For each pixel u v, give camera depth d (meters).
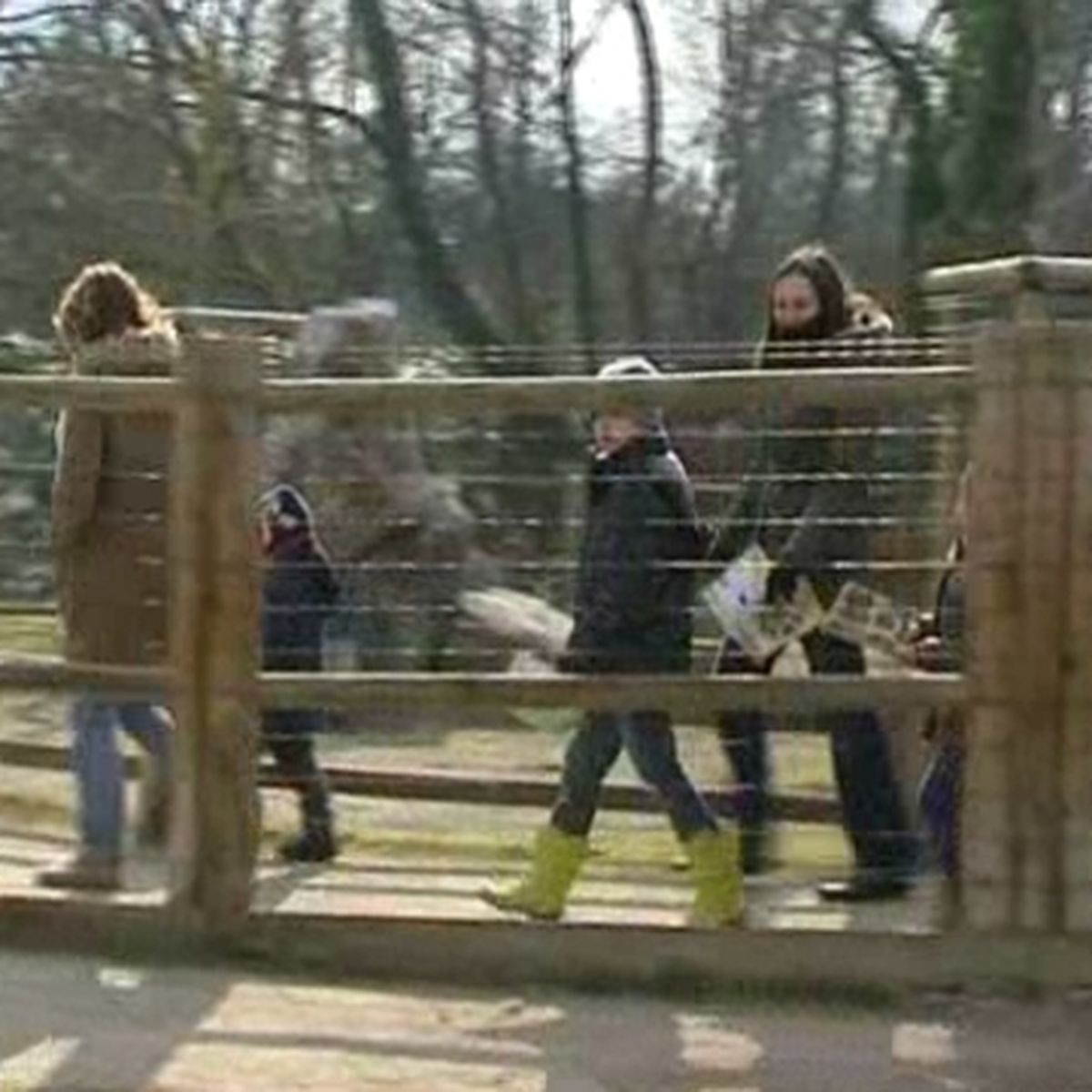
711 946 11.38
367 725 15.17
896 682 11.22
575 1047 10.62
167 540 12.13
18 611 17.47
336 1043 10.63
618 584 11.97
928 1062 10.45
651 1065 10.41
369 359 18.45
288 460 16.73
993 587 11.10
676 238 44.97
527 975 11.52
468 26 43.78
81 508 12.43
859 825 12.37
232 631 11.66
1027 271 12.45
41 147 40.75
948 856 11.57
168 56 41.19
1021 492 11.05
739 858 12.02
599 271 45.00
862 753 12.31
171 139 41.03
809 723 12.72
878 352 12.27
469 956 11.56
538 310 44.47
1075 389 10.99
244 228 40.72
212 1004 11.16
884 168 40.84
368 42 42.03
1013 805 11.13
